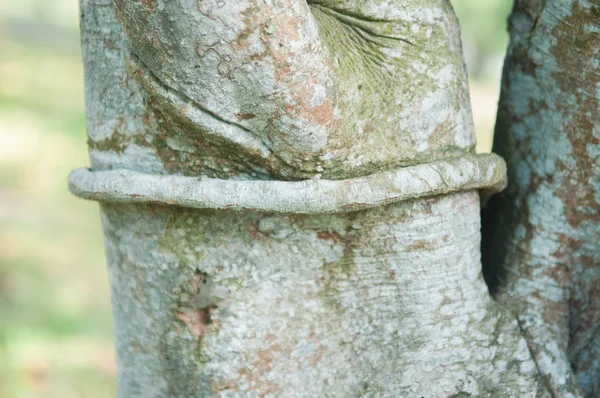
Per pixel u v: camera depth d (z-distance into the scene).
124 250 1.05
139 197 1.00
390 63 1.01
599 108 1.04
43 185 3.21
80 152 3.57
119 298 1.07
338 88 0.97
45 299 2.24
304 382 1.03
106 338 2.11
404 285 1.02
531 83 1.08
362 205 0.98
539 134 1.08
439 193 1.00
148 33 0.94
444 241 1.02
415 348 1.04
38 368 1.92
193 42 0.94
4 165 3.35
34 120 3.98
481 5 5.03
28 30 6.26
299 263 1.02
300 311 1.02
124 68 1.01
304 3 0.94
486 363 1.04
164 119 0.99
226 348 1.02
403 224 1.01
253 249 1.01
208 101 0.96
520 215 1.10
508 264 1.11
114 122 1.02
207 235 1.01
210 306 1.02
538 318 1.08
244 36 0.93
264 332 1.02
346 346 1.03
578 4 1.02
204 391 1.04
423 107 1.01
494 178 1.03
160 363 1.05
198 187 0.98
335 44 0.99
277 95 0.95
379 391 1.04
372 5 1.00
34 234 2.67
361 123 0.99
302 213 0.98
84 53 1.05
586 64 1.03
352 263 1.02
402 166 1.00
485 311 1.05
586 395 1.11
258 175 0.99
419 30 1.01
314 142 0.97
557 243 1.08
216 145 0.98
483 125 4.04
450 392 1.04
